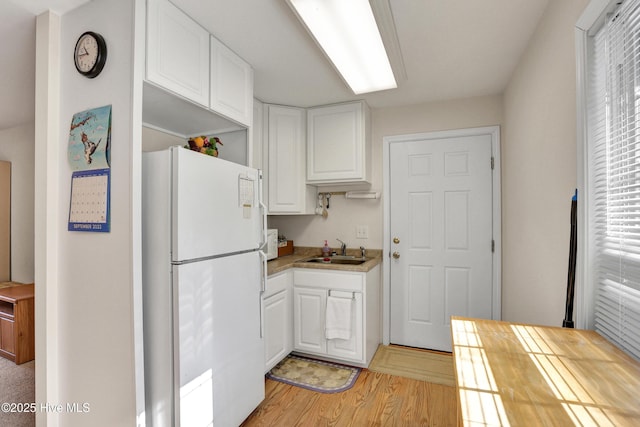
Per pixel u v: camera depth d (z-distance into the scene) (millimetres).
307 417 1918
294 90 2596
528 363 972
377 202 3080
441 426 1828
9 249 3545
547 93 1611
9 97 2646
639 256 973
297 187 2963
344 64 2029
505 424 684
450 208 2865
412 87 2578
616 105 1103
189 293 1442
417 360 2680
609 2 1056
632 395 795
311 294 2633
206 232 1547
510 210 2469
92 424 1491
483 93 2709
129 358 1381
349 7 1475
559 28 1448
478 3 1563
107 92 1457
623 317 1061
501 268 2705
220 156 2264
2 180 3504
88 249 1508
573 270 1235
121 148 1411
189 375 1438
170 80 1522
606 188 1159
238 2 1528
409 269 2986
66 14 1597
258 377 1939
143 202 1473
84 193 1517
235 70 1994
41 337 1584
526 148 1999
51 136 1590
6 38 1787
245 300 1831
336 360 2631
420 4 1563
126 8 1408
